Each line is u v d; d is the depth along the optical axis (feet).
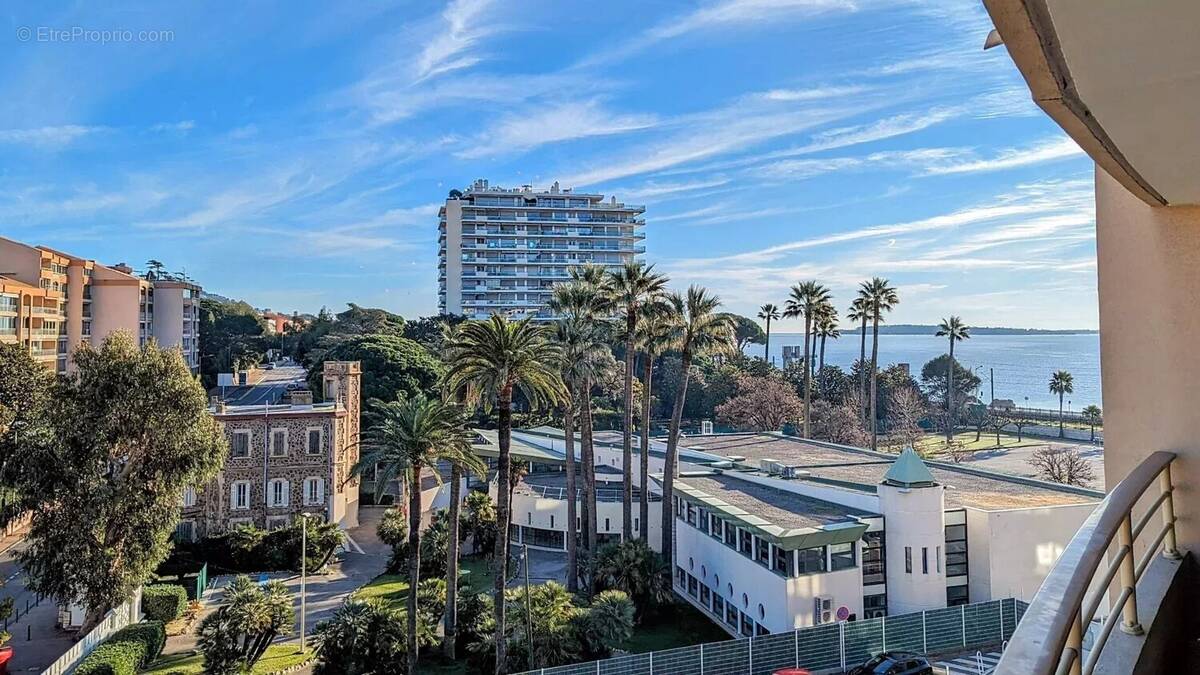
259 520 137.39
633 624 95.55
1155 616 10.19
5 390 113.50
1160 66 6.55
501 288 450.30
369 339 235.81
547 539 138.92
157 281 291.58
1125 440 12.58
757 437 174.81
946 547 86.17
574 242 460.96
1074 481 155.63
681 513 112.47
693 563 105.81
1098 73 6.81
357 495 158.92
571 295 118.52
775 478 110.52
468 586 100.12
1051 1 5.83
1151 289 12.05
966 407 299.38
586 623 82.23
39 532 85.87
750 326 409.90
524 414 252.01
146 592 101.60
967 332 254.27
